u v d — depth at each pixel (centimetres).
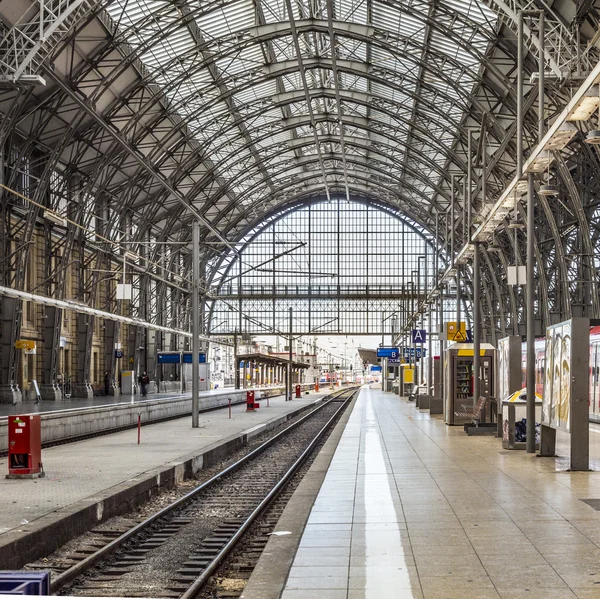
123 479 1644
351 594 721
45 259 4969
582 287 4434
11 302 4344
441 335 4297
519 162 2070
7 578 452
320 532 1018
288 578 784
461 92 4691
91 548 1148
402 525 1054
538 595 702
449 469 1689
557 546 910
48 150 4834
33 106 4347
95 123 4897
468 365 3266
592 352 3272
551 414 1841
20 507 1270
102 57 4234
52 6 3322
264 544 1180
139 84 4831
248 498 1725
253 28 4803
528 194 2044
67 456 2183
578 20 3042
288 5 3497
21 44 3338
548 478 1522
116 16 4219
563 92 3297
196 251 3616
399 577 778
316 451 2884
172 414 4716
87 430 3278
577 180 4262
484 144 3156
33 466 1662
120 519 1402
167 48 4772
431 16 4344
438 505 1211
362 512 1161
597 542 931
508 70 4334
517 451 2098
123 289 4566
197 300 3609
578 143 3812
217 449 2555
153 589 932
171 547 1189
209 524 1401
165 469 1838
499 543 930
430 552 888
